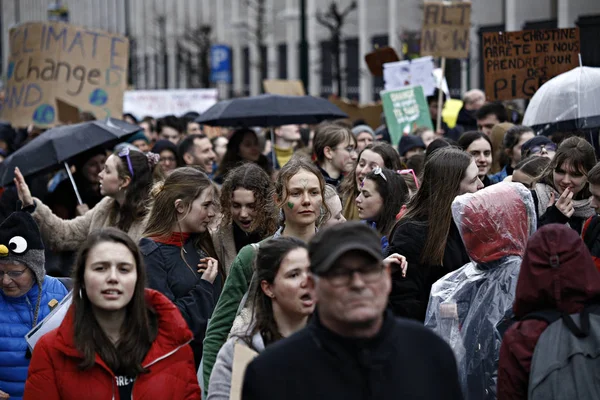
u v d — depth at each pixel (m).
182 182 8.70
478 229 7.39
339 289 4.54
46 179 15.49
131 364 6.30
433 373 4.72
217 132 23.70
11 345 7.83
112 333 6.42
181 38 70.00
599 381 5.54
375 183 9.35
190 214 8.66
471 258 7.52
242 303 6.83
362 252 4.53
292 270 6.20
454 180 8.06
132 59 73.62
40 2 106.06
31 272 7.99
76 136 13.41
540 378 5.59
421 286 8.07
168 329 6.48
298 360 4.61
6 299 7.96
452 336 7.33
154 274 8.35
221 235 9.23
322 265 4.54
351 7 48.06
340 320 4.55
